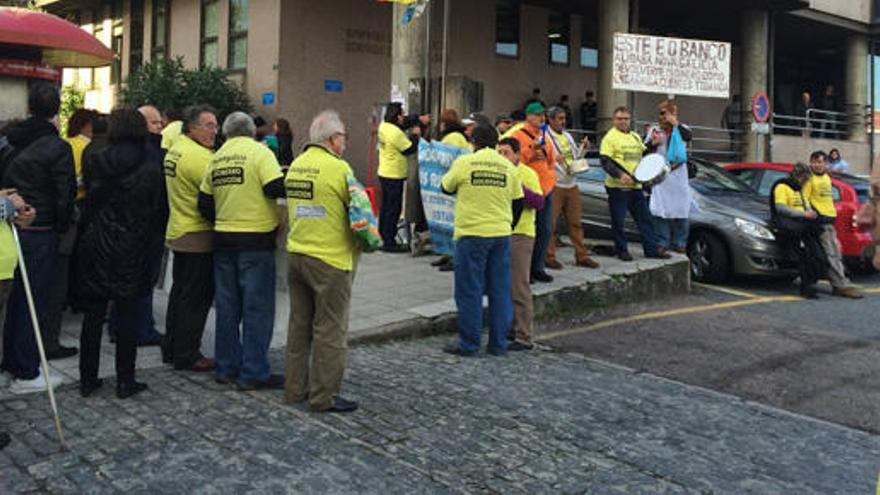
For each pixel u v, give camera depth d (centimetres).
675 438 466
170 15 1900
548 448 440
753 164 1209
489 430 465
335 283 478
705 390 575
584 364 638
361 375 568
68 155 511
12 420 461
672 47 1286
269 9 1562
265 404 497
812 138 2203
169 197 554
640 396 551
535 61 1956
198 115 547
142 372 561
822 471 425
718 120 2416
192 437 438
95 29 2269
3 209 430
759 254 955
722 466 426
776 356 673
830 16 2189
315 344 481
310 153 484
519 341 682
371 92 1662
